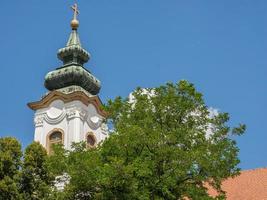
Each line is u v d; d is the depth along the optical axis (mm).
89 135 50438
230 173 28750
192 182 28234
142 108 29781
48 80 53656
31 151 30312
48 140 50062
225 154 28812
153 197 26781
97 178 26141
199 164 27406
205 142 29062
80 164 26844
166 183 26781
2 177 29125
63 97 50812
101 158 27953
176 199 27812
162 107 29656
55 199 28719
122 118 29672
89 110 51438
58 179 30250
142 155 27469
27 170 29672
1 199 28125
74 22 58031
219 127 30000
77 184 27172
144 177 26938
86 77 53531
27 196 29031
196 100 30156
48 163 29469
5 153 29625
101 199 26078
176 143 28422
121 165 25156
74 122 49500
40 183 29500
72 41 56719
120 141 27391
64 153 30141
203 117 30125
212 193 39906
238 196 39844
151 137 27547
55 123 50500
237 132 29969
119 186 25547
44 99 51531
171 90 30312
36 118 51531
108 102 30688
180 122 29812
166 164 27438
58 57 56312
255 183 40656
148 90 30672
